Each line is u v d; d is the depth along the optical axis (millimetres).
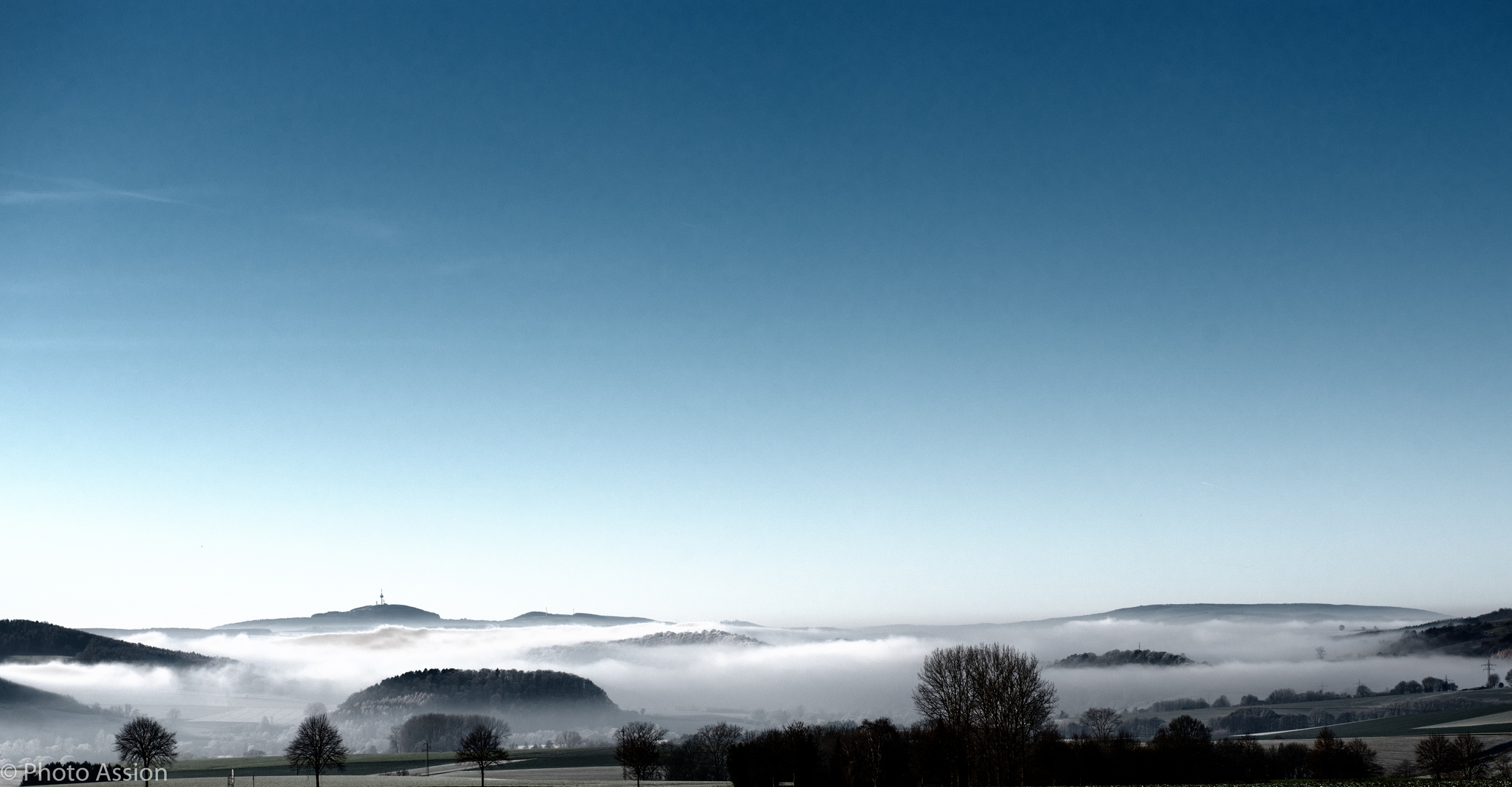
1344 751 171500
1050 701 144000
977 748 139375
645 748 185875
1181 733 175625
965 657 146000
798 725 184125
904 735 171500
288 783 191375
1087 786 161125
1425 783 109750
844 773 163000
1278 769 187750
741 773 167750
